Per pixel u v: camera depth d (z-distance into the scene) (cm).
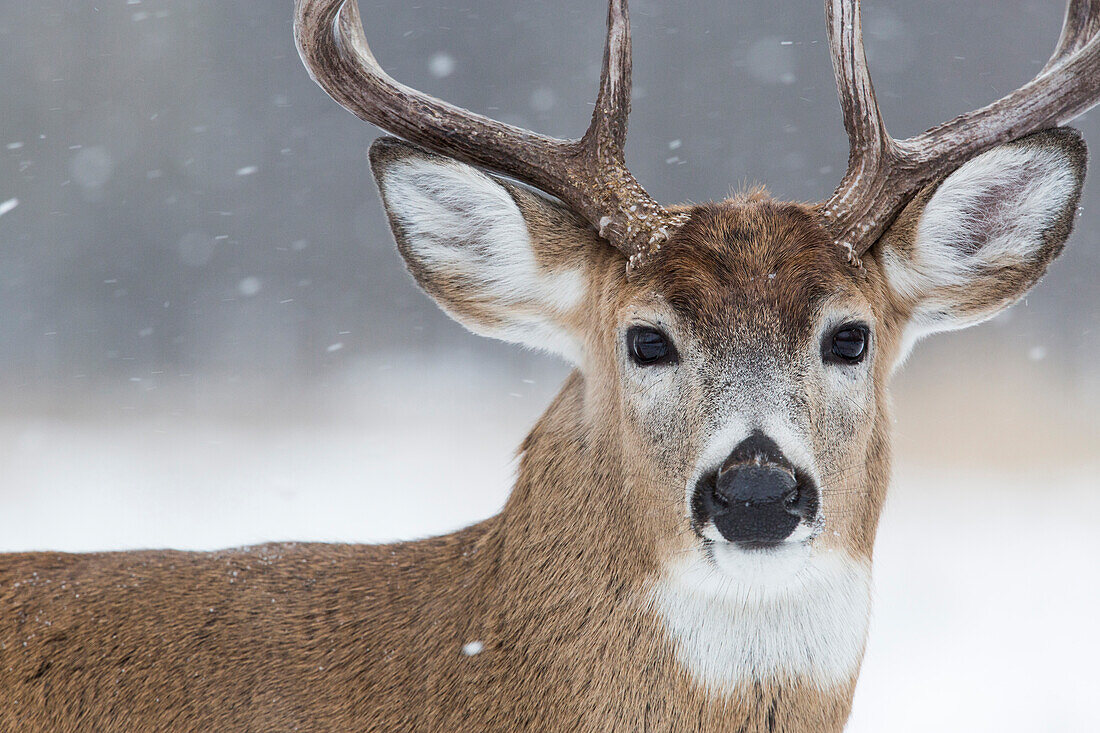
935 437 2633
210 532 1650
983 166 789
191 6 5266
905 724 1180
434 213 813
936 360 3241
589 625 729
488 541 770
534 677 728
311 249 4756
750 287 740
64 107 4953
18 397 3056
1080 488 2206
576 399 789
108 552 855
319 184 5050
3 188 4597
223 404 3033
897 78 5247
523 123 5600
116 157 4912
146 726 762
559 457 773
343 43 811
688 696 717
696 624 718
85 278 4453
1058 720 1182
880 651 1360
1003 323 3419
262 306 4259
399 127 816
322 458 2292
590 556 741
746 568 698
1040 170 799
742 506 691
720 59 5300
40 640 783
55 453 2309
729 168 5119
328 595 788
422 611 762
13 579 816
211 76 5212
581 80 5650
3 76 4906
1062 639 1388
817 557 732
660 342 745
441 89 5650
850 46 779
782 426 711
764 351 730
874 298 779
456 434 2645
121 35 5131
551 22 5709
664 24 5366
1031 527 1898
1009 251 811
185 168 4978
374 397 3206
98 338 4034
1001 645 1375
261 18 5316
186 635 779
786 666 722
